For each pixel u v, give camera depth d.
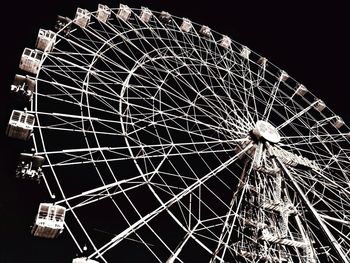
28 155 20.36
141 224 20.36
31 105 22.06
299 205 26.19
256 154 28.23
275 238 22.84
